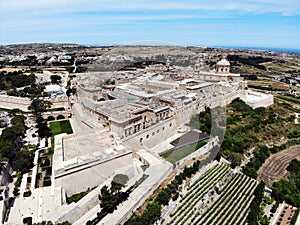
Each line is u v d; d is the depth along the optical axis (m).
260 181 96.56
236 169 97.44
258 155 111.19
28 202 77.31
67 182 71.12
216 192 82.44
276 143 125.75
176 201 71.25
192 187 75.81
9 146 99.00
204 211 74.88
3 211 70.75
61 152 73.94
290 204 88.56
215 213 76.00
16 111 157.50
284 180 98.25
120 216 63.53
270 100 184.50
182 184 73.00
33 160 102.69
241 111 142.75
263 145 118.62
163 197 67.12
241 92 164.12
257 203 80.94
